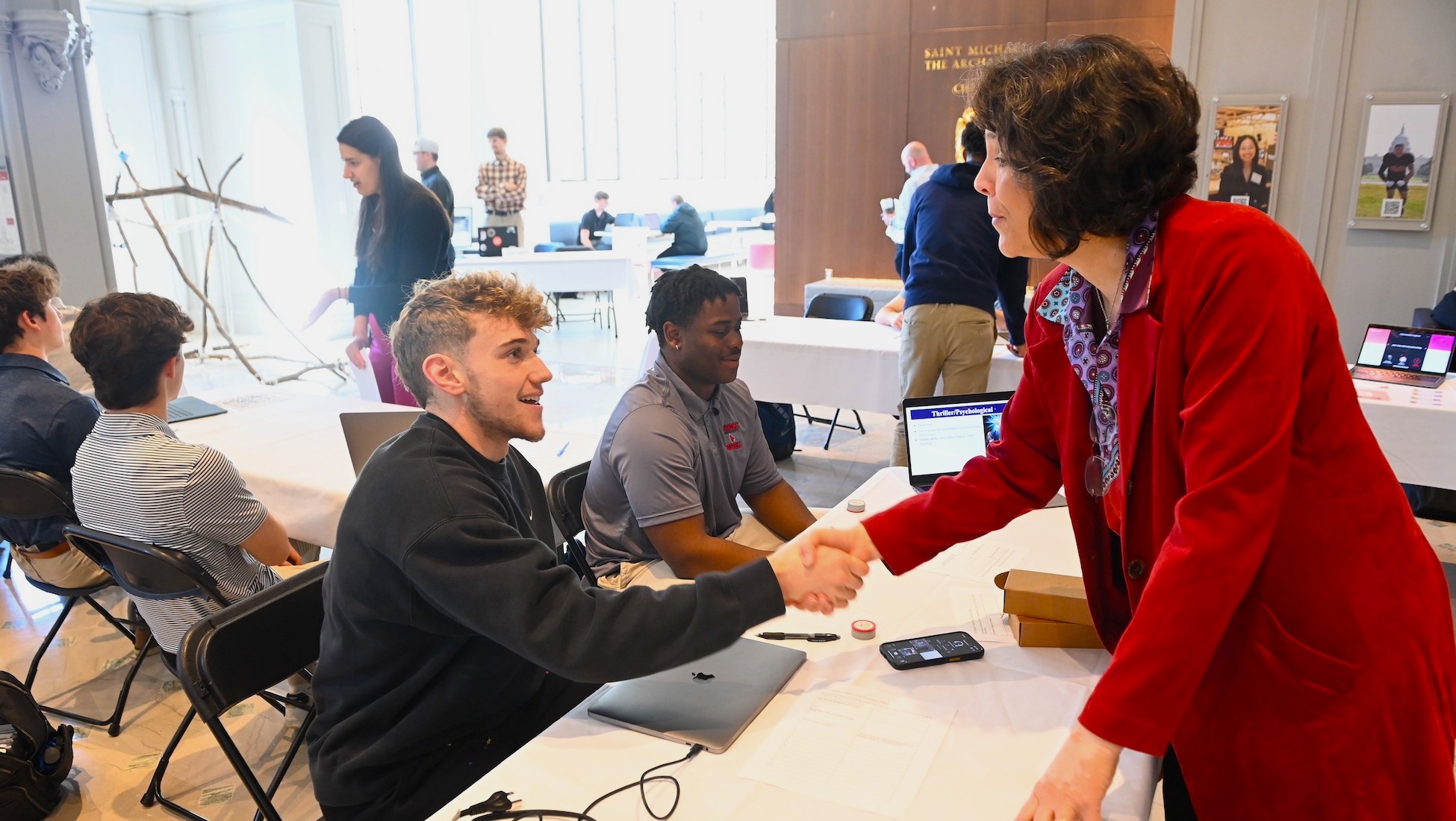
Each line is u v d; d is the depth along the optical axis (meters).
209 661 1.46
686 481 2.02
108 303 2.00
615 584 2.00
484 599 1.21
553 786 1.10
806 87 6.83
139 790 2.23
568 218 12.00
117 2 7.97
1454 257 4.95
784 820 1.03
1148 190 0.97
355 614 1.32
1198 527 0.94
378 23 9.85
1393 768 1.01
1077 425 1.22
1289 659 1.00
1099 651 1.40
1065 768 0.95
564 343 7.73
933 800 1.06
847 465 4.68
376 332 3.89
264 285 8.64
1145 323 1.03
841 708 1.25
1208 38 5.23
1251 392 0.92
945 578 1.71
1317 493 0.98
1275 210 5.26
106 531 2.06
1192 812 1.36
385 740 1.33
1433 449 2.89
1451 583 3.21
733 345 2.12
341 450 2.81
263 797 1.49
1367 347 3.34
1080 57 0.97
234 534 2.06
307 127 7.92
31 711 2.20
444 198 7.02
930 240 3.51
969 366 3.54
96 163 5.09
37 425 2.50
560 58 11.55
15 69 4.74
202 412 3.26
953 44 6.30
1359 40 4.94
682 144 14.08
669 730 1.19
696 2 13.73
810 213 7.01
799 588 1.31
